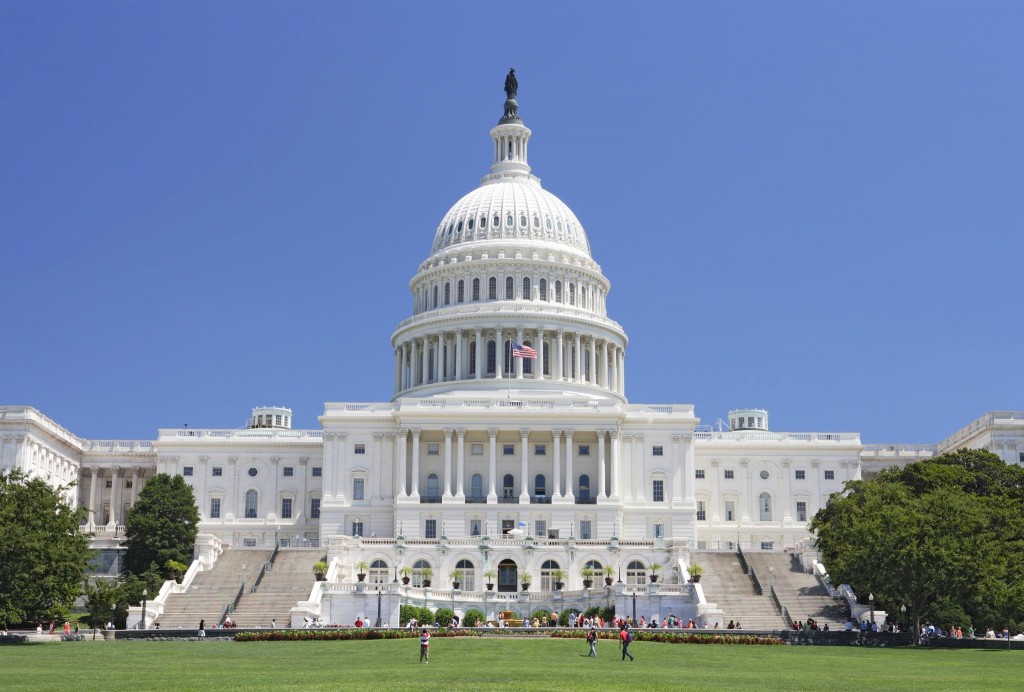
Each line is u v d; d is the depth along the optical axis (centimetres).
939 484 11806
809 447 16950
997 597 9375
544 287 17650
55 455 16575
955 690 5550
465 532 14725
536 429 15212
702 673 6353
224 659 7162
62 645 8550
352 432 15475
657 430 15488
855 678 6166
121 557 14188
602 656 7488
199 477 16725
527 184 19025
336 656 7388
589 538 14700
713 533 16562
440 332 17262
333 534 15075
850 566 10062
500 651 7738
